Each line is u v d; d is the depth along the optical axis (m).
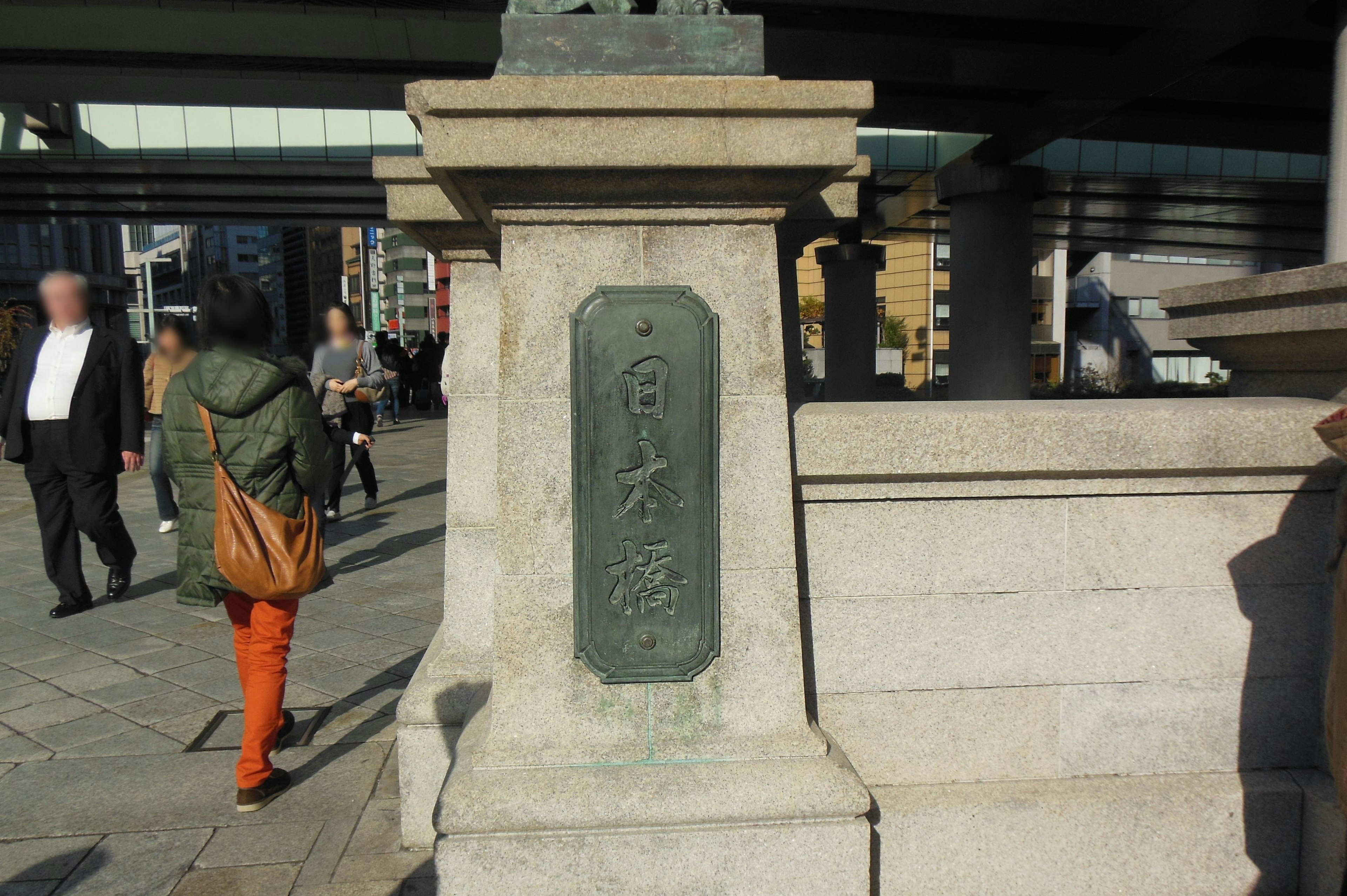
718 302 2.23
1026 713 2.54
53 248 70.44
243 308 2.97
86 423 5.40
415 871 2.79
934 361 50.69
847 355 25.05
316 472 3.11
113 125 15.80
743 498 2.27
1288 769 2.65
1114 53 11.25
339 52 11.78
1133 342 52.94
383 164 2.87
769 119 2.07
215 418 2.97
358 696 4.23
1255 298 2.74
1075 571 2.52
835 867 2.21
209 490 3.03
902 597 2.46
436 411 24.91
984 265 16.73
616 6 2.17
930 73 12.11
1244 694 2.62
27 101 13.86
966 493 2.44
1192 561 2.56
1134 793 2.50
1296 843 2.56
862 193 19.84
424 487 10.91
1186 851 2.52
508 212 2.18
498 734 2.27
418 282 75.31
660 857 2.18
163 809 3.17
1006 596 2.50
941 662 2.49
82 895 2.65
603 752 2.28
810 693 2.47
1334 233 5.02
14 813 3.13
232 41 11.26
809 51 11.23
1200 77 12.58
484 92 2.01
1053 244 33.22
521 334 2.22
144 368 6.51
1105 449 2.41
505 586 2.25
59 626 5.32
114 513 5.71
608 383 2.21
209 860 2.84
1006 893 2.48
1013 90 13.43
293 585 2.98
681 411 2.23
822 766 2.26
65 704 4.13
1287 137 15.84
